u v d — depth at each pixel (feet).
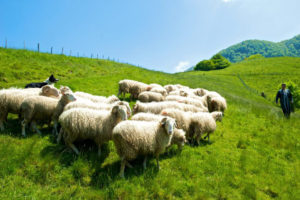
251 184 17.26
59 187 14.90
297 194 16.71
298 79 144.66
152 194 14.79
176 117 24.39
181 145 21.94
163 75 96.89
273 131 32.83
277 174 19.84
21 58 66.95
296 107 82.38
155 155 18.90
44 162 16.74
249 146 26.27
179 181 16.79
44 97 23.06
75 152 18.79
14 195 13.37
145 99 38.88
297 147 27.02
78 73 68.59
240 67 225.35
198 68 321.93
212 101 38.73
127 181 15.62
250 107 51.13
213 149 24.16
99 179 15.74
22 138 20.81
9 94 22.68
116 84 60.29
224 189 16.15
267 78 157.99
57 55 82.74
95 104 24.36
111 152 19.94
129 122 17.47
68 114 18.69
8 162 16.16
